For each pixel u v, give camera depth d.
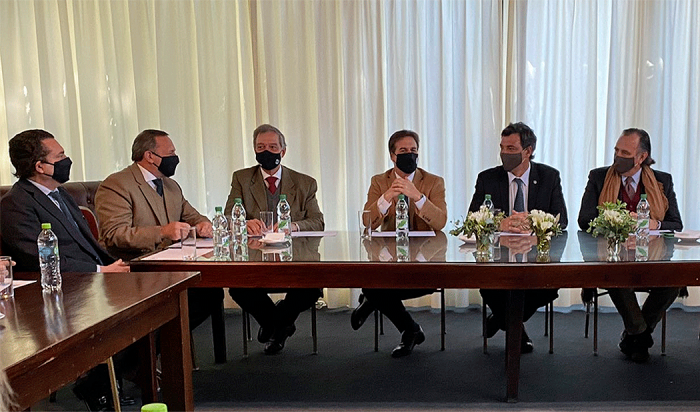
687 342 3.29
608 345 3.27
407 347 3.15
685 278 2.19
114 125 4.25
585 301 3.39
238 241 2.71
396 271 2.26
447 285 2.25
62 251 2.46
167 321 1.82
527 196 3.24
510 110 4.00
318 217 3.43
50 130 4.26
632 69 3.91
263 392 2.65
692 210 3.98
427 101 4.04
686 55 3.91
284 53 4.12
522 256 2.34
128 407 2.47
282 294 4.37
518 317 2.41
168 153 3.07
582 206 3.20
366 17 4.01
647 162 3.08
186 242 2.68
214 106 4.18
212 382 2.80
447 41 4.04
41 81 4.21
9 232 2.38
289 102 4.15
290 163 4.20
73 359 1.34
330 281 2.30
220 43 4.15
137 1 4.13
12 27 4.22
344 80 4.05
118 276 1.96
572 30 3.90
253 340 3.52
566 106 3.96
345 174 4.18
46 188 2.56
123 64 4.22
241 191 3.39
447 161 4.13
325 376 2.85
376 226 3.14
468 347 3.29
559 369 2.88
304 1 4.08
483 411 2.39
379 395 2.59
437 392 2.61
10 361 1.12
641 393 2.56
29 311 1.50
